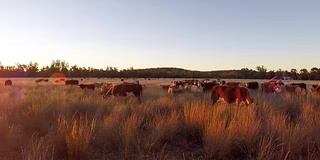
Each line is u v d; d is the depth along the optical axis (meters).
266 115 9.30
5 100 12.87
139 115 9.57
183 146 7.27
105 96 18.02
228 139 6.55
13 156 6.23
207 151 6.50
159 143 7.00
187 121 8.35
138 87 18.92
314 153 6.48
